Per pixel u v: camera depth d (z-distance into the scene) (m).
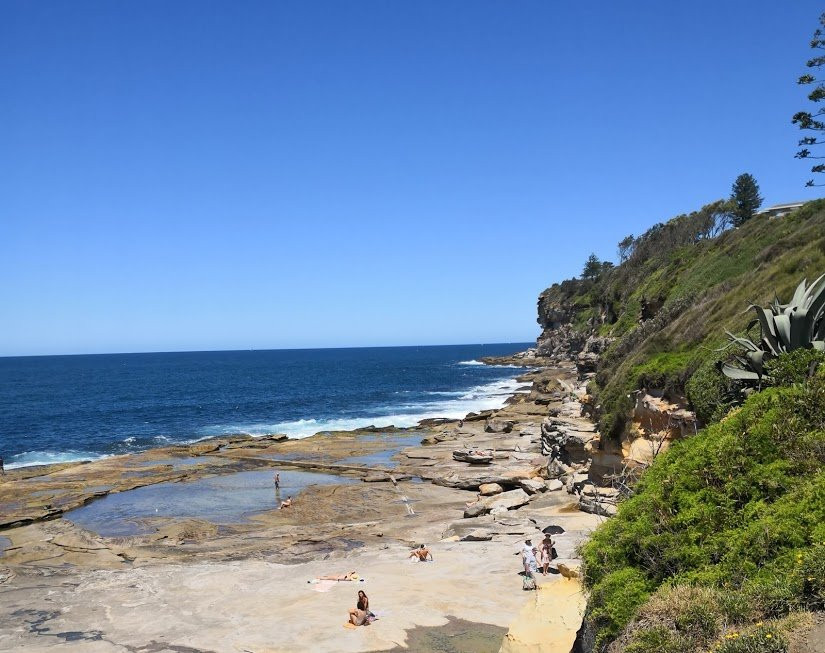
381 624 15.36
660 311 42.66
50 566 24.17
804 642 4.96
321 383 130.12
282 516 32.06
